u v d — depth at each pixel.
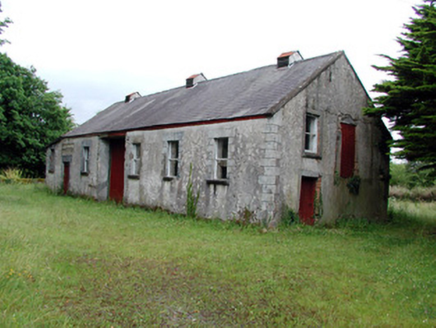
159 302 5.26
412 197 24.81
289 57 15.34
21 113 29.89
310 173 12.79
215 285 6.05
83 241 8.66
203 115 14.02
